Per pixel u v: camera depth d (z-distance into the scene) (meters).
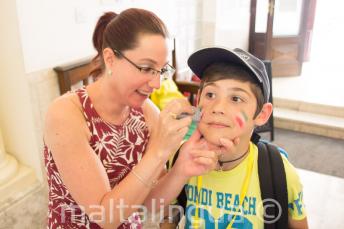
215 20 4.07
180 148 0.90
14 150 2.10
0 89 1.96
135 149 0.96
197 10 3.95
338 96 4.11
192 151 0.79
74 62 2.08
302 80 4.79
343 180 2.02
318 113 3.93
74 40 2.12
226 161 0.88
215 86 0.80
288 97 4.13
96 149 0.88
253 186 0.88
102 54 0.86
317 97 4.11
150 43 0.76
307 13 4.63
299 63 4.93
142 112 0.98
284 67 4.91
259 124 0.87
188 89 2.66
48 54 1.95
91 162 0.82
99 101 0.87
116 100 0.86
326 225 1.61
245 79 0.78
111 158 0.91
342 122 3.67
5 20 1.77
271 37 4.28
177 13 3.44
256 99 0.81
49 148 0.83
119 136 0.91
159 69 0.79
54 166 0.88
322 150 3.30
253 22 4.73
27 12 1.78
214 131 0.79
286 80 4.81
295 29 4.85
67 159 0.79
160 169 0.77
